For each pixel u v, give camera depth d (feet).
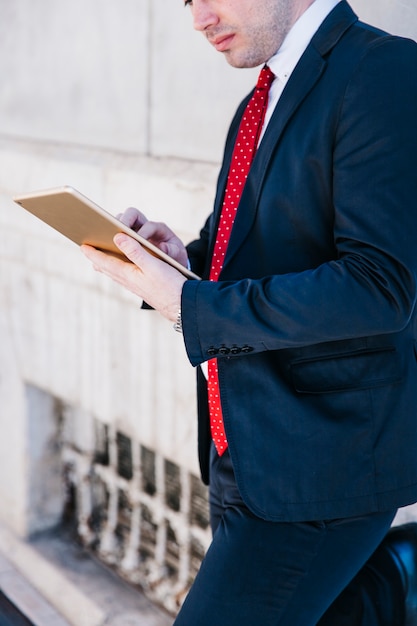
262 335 6.02
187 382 11.21
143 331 11.75
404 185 5.78
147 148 11.57
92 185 11.96
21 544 14.80
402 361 6.47
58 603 13.47
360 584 7.03
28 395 14.51
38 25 13.24
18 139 14.02
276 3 6.25
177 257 7.46
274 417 6.39
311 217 6.18
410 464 6.48
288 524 6.44
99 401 12.83
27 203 6.23
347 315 5.82
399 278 5.77
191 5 6.46
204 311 6.08
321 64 6.11
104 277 12.25
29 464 14.71
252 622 6.45
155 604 12.91
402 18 8.04
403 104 5.84
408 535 7.39
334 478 6.32
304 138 6.08
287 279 5.99
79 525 14.57
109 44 11.96
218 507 7.25
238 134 6.78
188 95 10.80
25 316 14.08
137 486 13.21
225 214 6.89
